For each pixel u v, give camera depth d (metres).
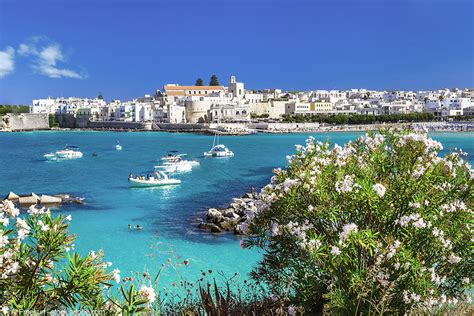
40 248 7.95
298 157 11.52
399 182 9.66
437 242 9.15
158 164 95.44
